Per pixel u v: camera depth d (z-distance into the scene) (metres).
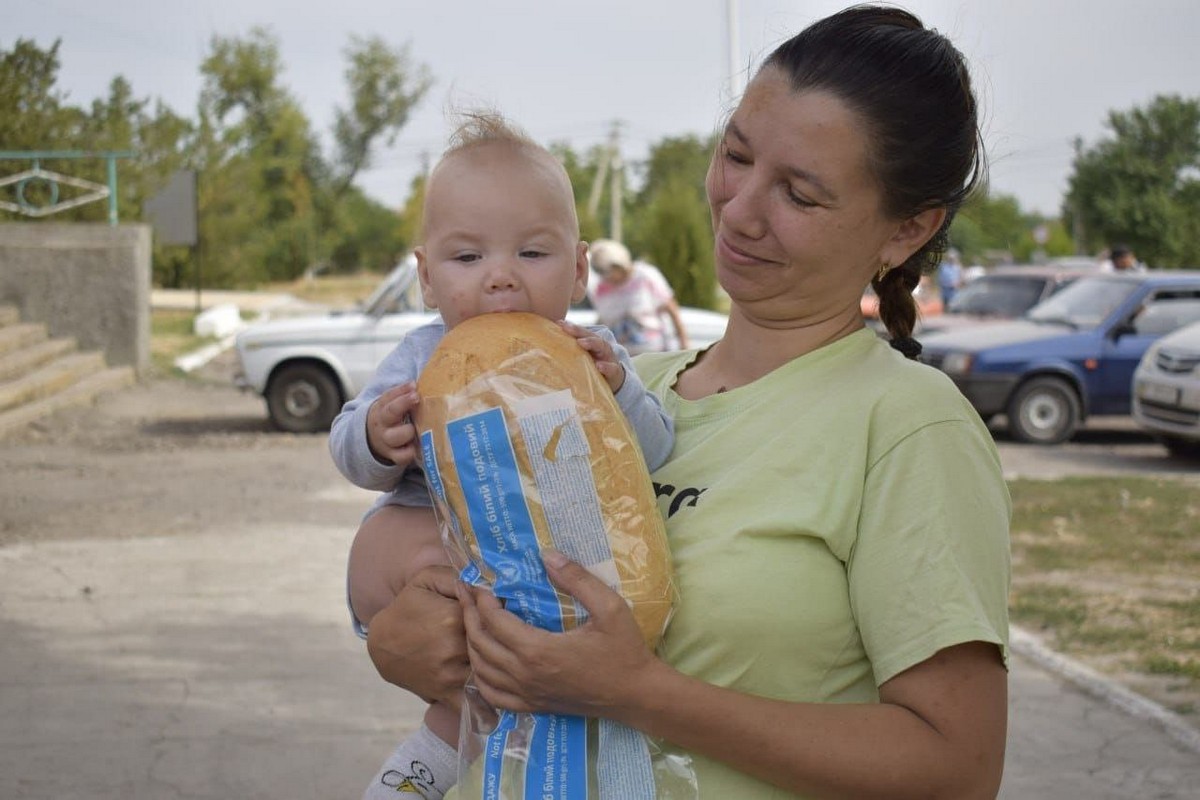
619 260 11.96
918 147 1.74
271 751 4.96
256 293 41.69
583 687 1.63
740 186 1.84
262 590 7.25
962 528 1.67
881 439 1.72
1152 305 13.98
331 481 10.75
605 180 71.88
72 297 16.84
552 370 1.72
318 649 6.21
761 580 1.71
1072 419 13.86
